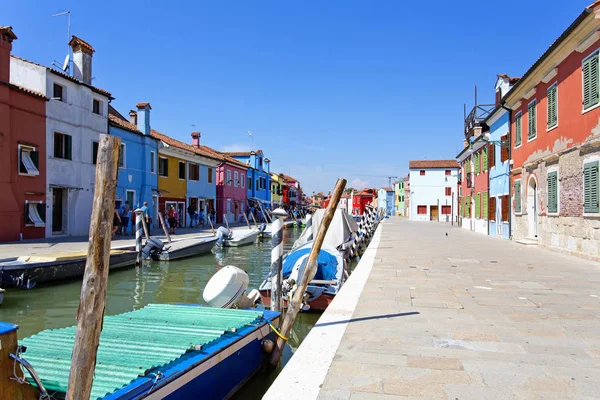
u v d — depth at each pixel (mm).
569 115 13938
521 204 19500
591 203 12289
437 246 17531
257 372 5715
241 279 6949
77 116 24188
